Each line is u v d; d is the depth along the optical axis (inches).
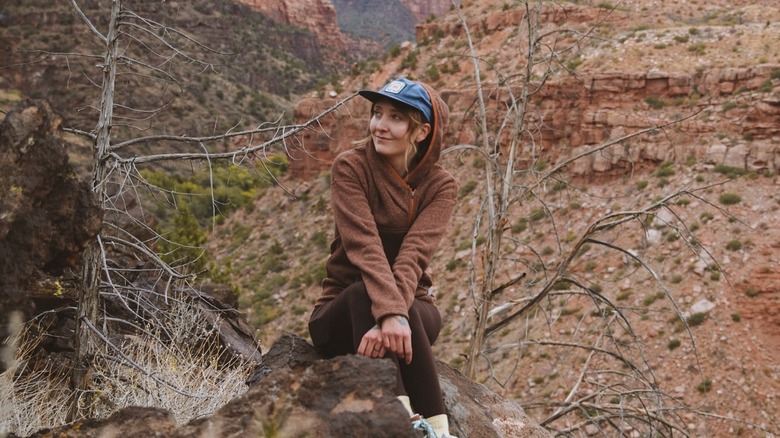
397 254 131.6
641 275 1246.3
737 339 1141.7
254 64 3639.3
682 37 1763.0
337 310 126.0
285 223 2188.7
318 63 5565.9
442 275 1435.8
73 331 214.8
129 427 101.7
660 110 1593.3
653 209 310.2
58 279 178.7
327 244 2012.8
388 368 100.5
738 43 1717.5
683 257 1263.5
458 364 938.7
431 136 127.8
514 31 2075.5
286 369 103.7
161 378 188.4
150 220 301.0
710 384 1072.8
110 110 192.4
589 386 345.7
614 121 1595.7
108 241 197.5
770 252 1259.8
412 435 94.7
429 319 126.7
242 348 275.7
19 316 124.6
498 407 159.0
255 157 197.9
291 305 1786.4
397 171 130.3
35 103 131.3
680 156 1507.1
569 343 310.8
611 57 1706.4
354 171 128.6
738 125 1498.5
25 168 128.3
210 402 194.7
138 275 272.1
